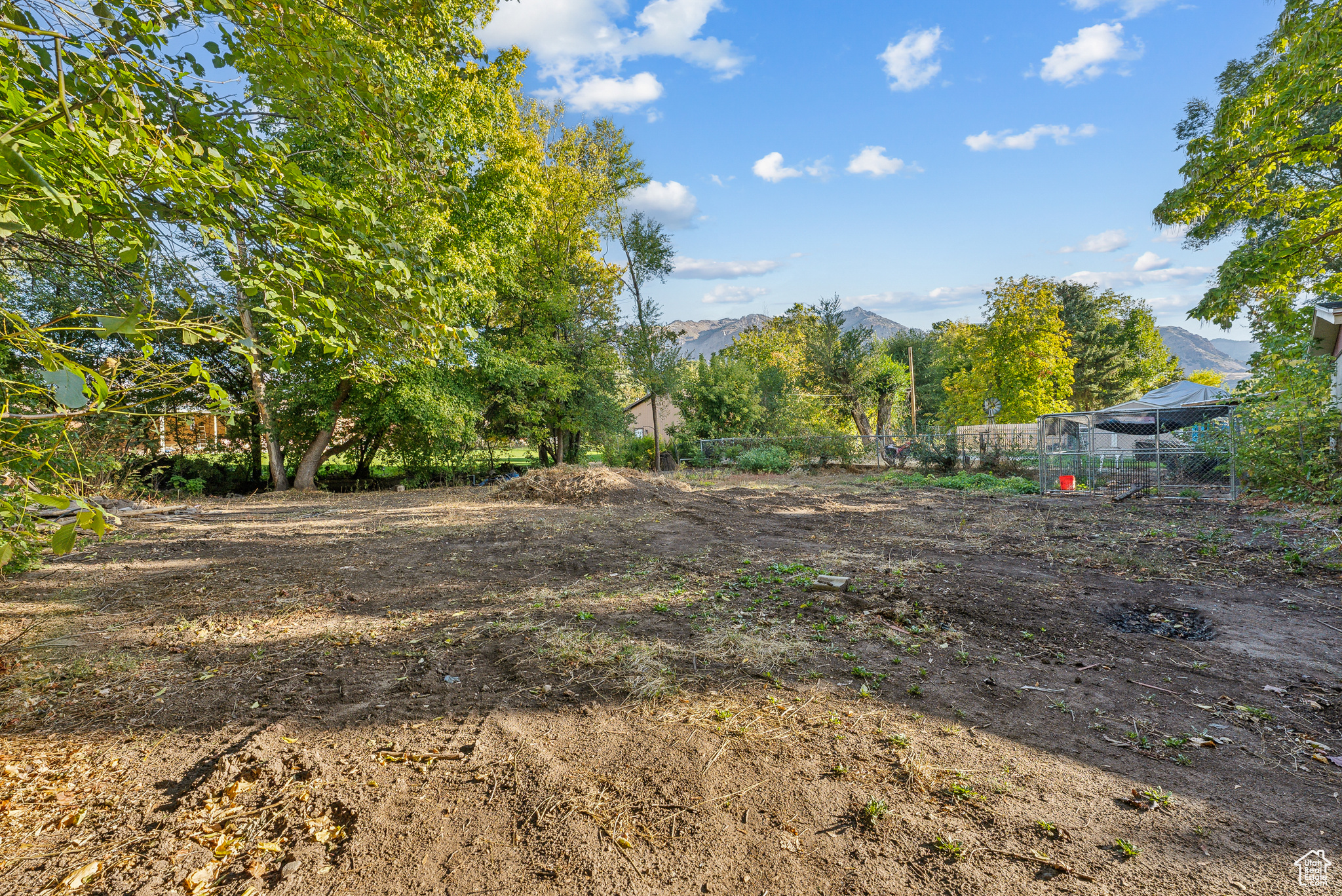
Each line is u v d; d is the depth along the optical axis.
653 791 2.43
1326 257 12.48
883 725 2.96
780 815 2.28
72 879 1.96
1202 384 17.12
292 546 8.20
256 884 1.95
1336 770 2.55
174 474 16.36
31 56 2.13
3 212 1.81
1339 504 8.12
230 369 16.95
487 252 15.01
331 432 17.91
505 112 16.03
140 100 2.27
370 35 3.51
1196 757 2.67
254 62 2.96
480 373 18.61
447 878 1.97
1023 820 2.23
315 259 2.91
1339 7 8.69
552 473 15.03
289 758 2.70
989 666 3.71
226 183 2.37
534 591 5.56
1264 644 4.01
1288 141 11.41
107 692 3.43
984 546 7.36
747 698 3.27
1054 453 15.16
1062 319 37.16
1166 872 1.96
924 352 43.19
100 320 1.78
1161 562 6.29
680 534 8.69
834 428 29.84
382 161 3.69
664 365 22.16
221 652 4.05
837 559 6.70
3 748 2.80
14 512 1.72
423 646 4.16
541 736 2.88
